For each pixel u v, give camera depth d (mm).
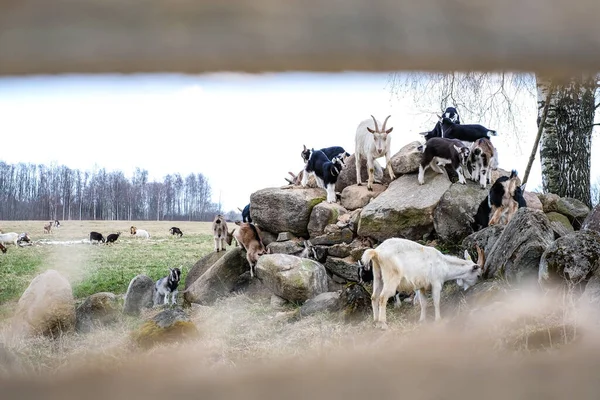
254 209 11469
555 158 11156
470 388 2805
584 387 2742
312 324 7469
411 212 9656
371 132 10711
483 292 6516
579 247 5941
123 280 13969
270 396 2893
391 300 8367
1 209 28828
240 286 10453
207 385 3127
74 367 4797
